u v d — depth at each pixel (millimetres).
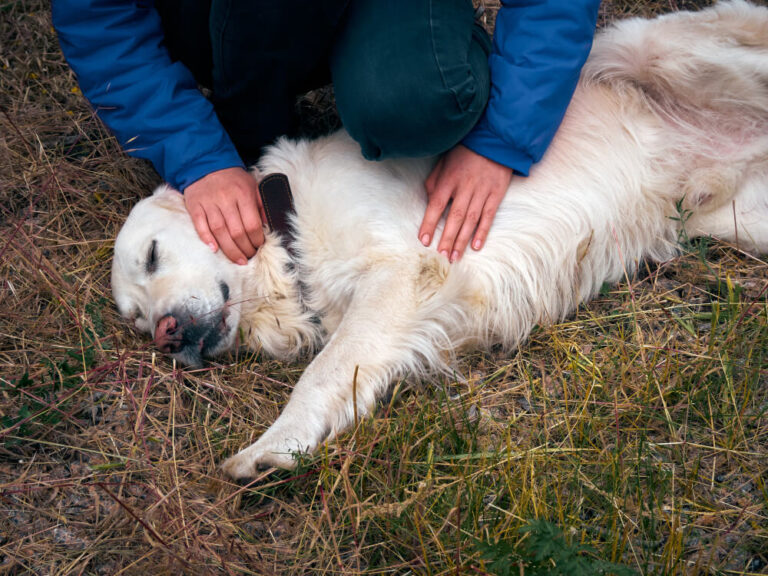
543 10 1293
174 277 1363
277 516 1155
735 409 1193
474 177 1343
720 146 1482
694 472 1124
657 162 1487
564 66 1304
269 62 1359
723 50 1459
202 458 1227
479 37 1362
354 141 1432
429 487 1130
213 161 1381
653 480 1126
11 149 1620
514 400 1278
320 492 1172
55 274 1423
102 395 1291
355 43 1287
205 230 1365
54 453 1224
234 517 1158
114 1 1351
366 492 1167
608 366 1285
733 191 1467
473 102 1273
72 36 1359
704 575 1045
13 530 1146
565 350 1320
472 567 1029
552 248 1418
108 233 1534
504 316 1392
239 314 1396
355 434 1203
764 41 1466
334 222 1386
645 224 1479
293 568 1099
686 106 1502
